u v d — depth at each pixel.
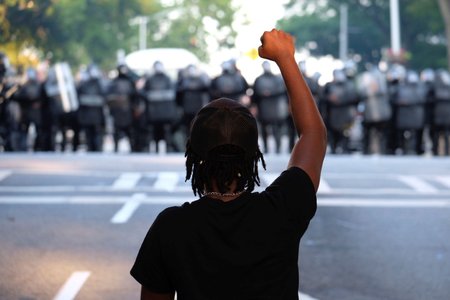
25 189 17.56
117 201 16.16
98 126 30.06
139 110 29.98
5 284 9.83
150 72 29.91
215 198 3.70
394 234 13.20
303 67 30.14
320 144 3.78
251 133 3.71
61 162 22.03
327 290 9.70
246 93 29.69
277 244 3.58
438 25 78.25
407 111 30.72
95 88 29.83
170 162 22.48
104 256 11.35
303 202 3.64
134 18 83.50
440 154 31.56
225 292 3.54
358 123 33.66
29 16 32.84
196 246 3.57
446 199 16.88
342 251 11.85
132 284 9.86
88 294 9.40
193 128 3.72
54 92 29.59
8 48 32.06
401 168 21.61
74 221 14.02
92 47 73.88
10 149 29.70
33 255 11.36
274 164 22.42
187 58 51.41
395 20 66.19
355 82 30.38
